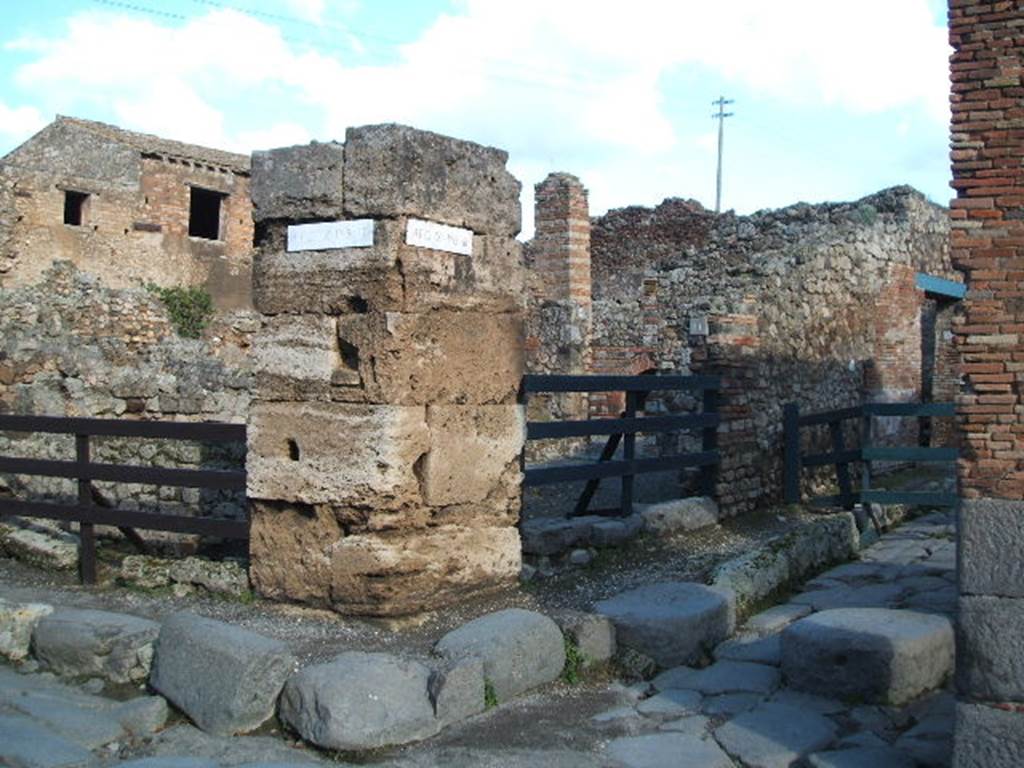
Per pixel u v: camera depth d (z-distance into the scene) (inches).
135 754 212.7
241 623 271.1
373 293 274.5
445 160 285.1
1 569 335.0
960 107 185.0
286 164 289.4
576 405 813.2
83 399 442.0
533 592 303.3
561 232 848.3
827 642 243.3
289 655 227.6
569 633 260.7
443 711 222.4
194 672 228.2
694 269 830.5
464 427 290.8
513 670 242.2
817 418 452.4
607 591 305.1
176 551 385.1
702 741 218.7
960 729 177.9
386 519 272.5
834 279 546.0
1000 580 176.6
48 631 257.0
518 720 228.8
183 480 303.7
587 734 222.1
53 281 920.3
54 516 325.1
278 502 288.7
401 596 273.0
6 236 1069.1
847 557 377.4
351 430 275.0
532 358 842.2
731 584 305.3
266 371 290.7
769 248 819.4
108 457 426.6
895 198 665.6
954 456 412.5
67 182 1145.4
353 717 210.1
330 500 277.0
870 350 590.9
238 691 218.8
